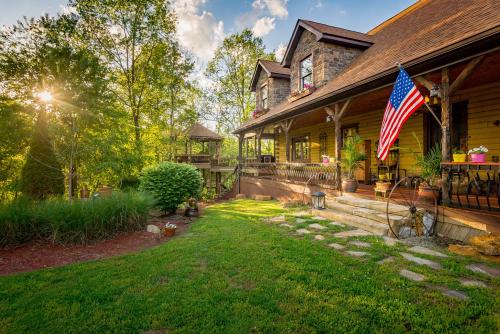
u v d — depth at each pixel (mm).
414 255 4062
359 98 8172
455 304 2680
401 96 4793
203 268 3832
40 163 9180
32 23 7047
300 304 2752
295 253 4262
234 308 2713
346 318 2490
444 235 4863
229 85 29625
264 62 17359
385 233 5156
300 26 12742
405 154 9297
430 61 4945
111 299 2998
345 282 3188
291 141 16641
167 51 21609
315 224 6254
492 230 4164
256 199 12758
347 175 8406
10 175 9727
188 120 24328
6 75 6961
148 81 21016
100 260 4445
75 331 2428
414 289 2977
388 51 8000
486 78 6543
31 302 2961
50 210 5668
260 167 15180
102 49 19312
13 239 5266
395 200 6414
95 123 8000
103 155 8867
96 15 18422
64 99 7250
